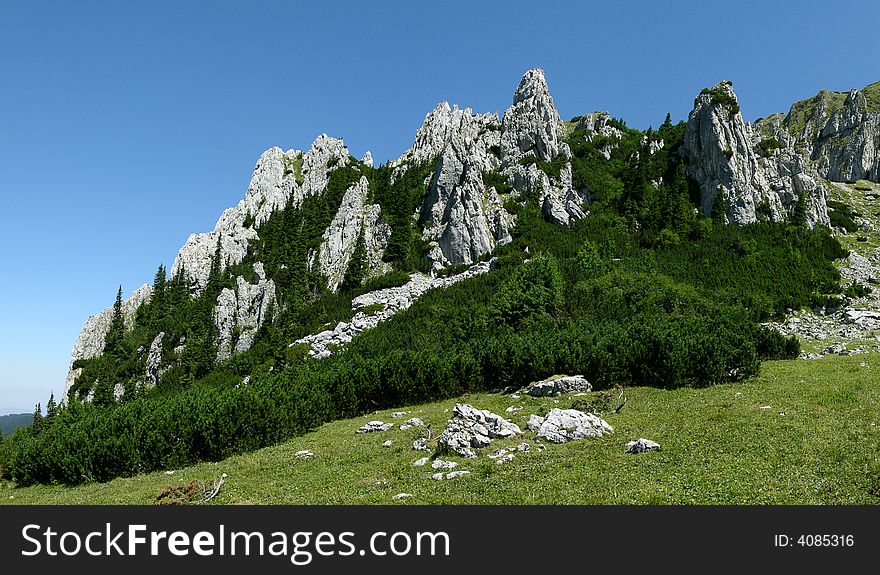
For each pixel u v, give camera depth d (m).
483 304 74.38
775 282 78.06
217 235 168.62
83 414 46.34
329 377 42.12
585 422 25.31
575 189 121.31
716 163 109.56
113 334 135.50
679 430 24.14
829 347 47.25
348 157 198.25
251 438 31.88
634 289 67.44
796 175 116.44
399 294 94.69
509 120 150.12
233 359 94.06
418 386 41.00
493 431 25.89
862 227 115.69
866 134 192.00
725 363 35.41
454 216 111.06
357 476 22.75
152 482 26.80
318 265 121.94
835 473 17.00
